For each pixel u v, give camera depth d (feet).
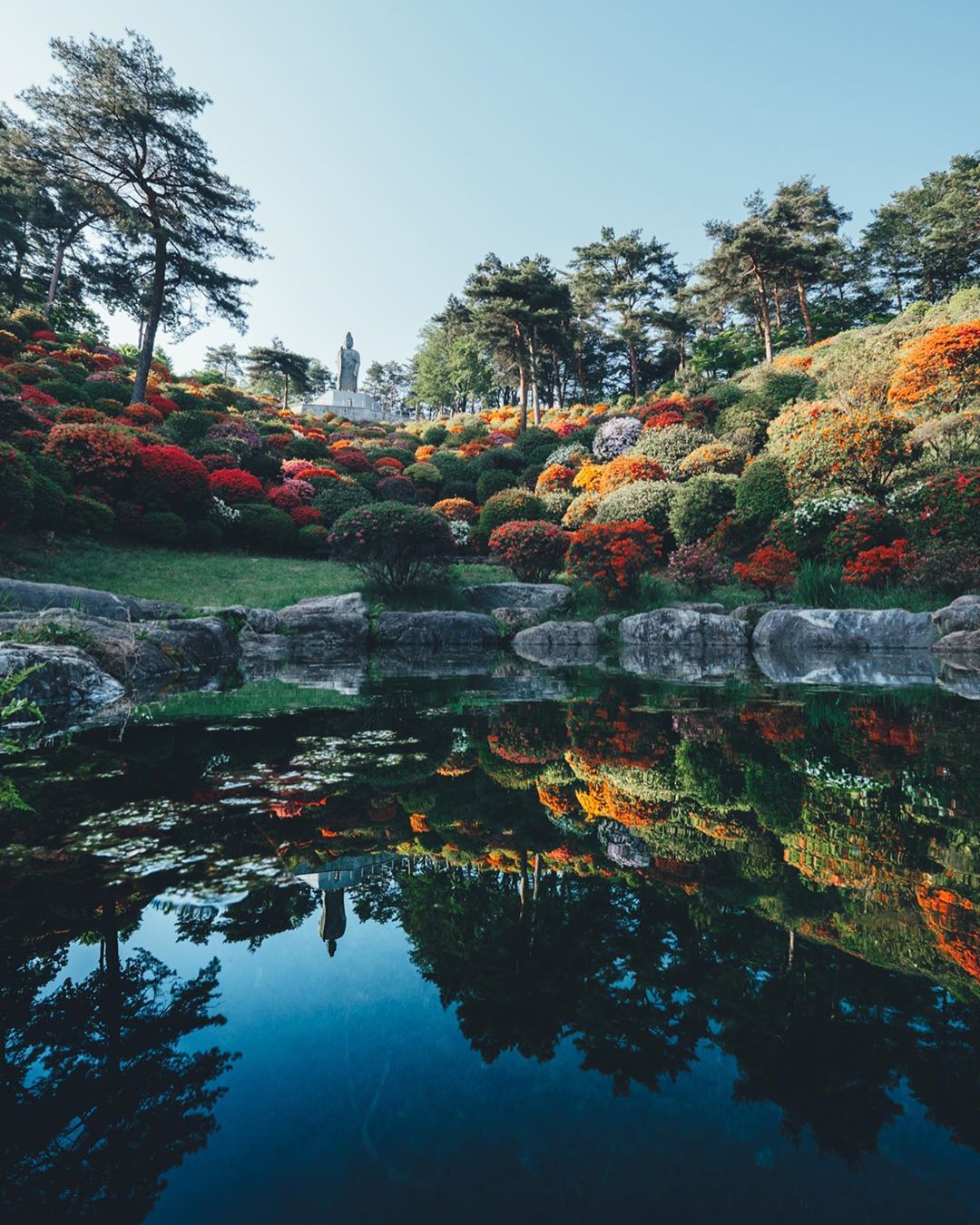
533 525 41.32
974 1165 2.27
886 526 33.37
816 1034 3.00
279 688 17.76
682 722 12.04
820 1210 2.07
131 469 44.21
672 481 54.24
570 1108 2.64
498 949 3.96
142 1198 2.20
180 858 5.54
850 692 15.88
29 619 17.72
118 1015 3.31
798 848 5.56
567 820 6.49
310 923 4.37
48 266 104.99
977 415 43.93
